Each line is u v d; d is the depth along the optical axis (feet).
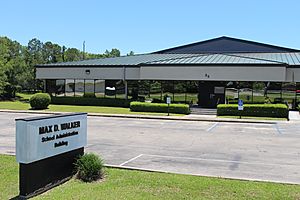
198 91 99.91
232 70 92.17
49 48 296.51
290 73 92.84
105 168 27.45
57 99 117.91
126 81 109.29
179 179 24.21
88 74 114.32
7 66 157.28
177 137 49.39
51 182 22.66
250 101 94.38
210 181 23.68
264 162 32.07
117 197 20.18
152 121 74.28
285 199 19.93
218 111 84.89
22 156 20.56
